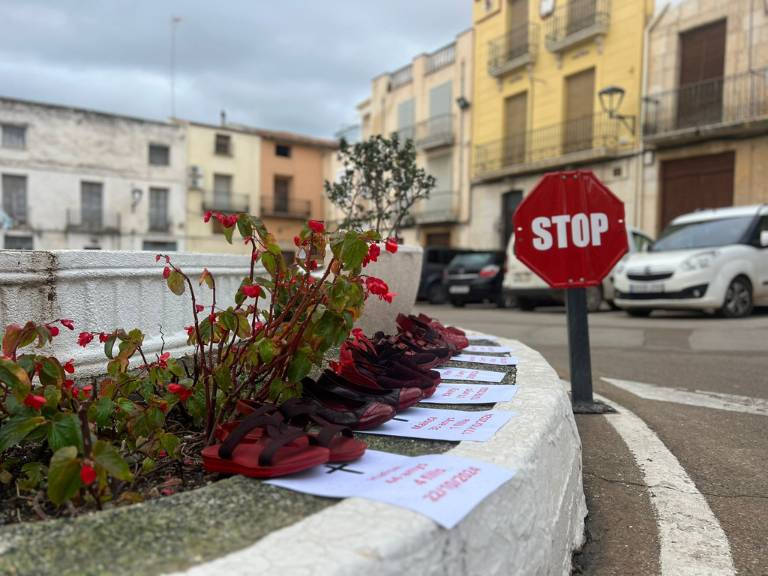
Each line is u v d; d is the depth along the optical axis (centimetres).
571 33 1956
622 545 208
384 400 206
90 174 3003
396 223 665
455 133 2500
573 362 394
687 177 1680
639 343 707
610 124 1856
